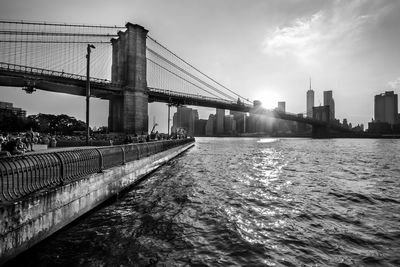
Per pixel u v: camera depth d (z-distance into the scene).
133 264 6.25
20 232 6.14
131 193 13.86
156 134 42.97
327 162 33.28
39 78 52.81
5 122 71.69
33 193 6.97
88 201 9.62
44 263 6.20
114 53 72.88
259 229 8.66
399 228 8.91
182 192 14.15
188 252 6.91
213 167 26.30
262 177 20.11
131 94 63.41
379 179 19.67
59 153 8.32
